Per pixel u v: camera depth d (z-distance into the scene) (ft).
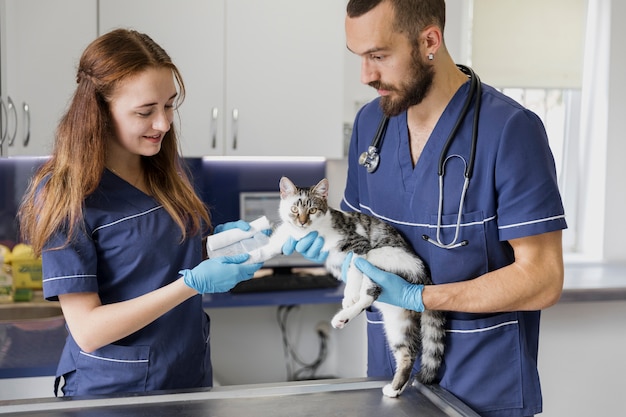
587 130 10.37
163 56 4.96
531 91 10.58
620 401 8.66
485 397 5.02
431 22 4.77
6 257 8.70
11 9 8.10
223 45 8.66
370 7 4.69
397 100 4.94
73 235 4.82
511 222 4.83
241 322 10.10
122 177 5.23
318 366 10.30
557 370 8.49
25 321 7.89
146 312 4.71
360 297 4.91
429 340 5.04
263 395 4.75
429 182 5.16
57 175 4.81
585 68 10.32
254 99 8.81
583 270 9.46
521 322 5.11
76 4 8.25
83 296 4.89
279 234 5.53
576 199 10.59
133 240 5.11
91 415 4.40
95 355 5.02
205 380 5.61
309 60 8.87
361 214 5.59
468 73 5.39
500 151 4.87
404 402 4.67
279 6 8.73
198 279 4.74
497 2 9.88
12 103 8.15
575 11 10.05
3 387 6.96
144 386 5.10
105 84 4.75
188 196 5.51
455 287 4.80
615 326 8.54
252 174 9.93
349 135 9.75
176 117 8.61
